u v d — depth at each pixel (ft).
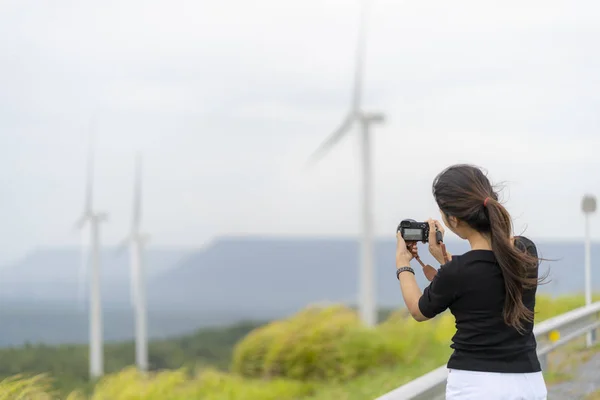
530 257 9.29
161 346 170.30
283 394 38.29
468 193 9.46
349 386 36.65
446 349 41.55
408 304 9.82
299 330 44.06
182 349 166.40
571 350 25.63
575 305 49.24
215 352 162.30
